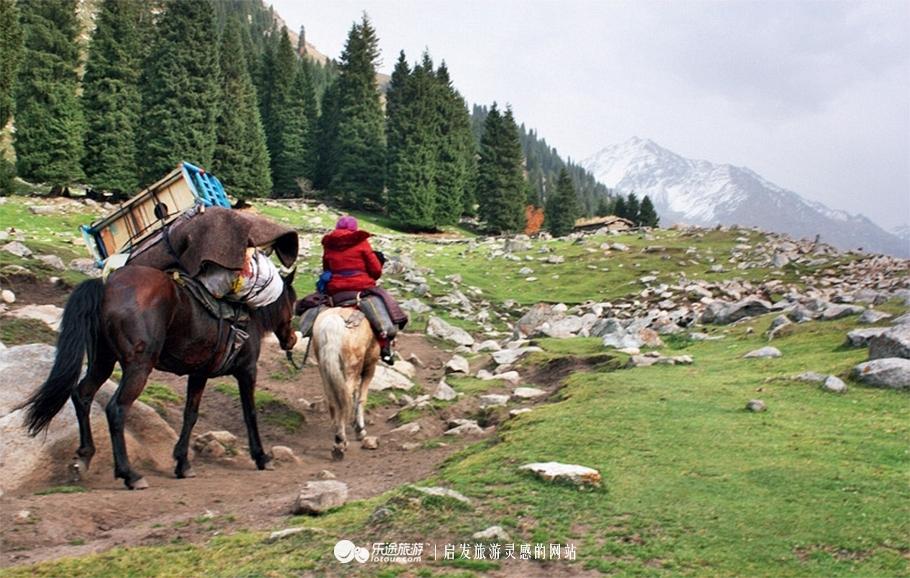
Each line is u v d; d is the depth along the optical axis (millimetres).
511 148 74688
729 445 7859
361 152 70250
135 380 7766
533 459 7445
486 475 6941
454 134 70688
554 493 6422
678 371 12617
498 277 35281
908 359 10414
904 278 24562
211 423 11672
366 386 11305
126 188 49969
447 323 22891
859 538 5473
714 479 6793
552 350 17266
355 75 71062
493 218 74312
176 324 8375
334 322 10156
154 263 8734
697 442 7992
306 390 14398
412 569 4988
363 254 11016
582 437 8203
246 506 7348
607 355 15047
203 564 5195
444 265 37531
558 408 10031
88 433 8094
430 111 68562
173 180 11531
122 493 7656
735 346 15367
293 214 55250
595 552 5301
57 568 5148
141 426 9625
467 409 13031
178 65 51156
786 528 5676
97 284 7875
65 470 8188
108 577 5008
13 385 8859
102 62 49781
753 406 9336
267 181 63500
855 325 14555
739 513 5984
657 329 20406
